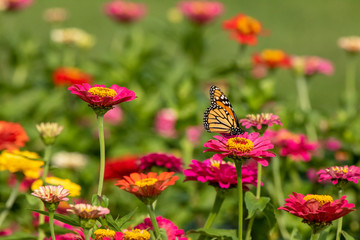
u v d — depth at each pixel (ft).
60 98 24.58
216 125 12.01
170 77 24.40
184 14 29.40
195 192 17.83
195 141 20.65
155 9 60.80
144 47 26.61
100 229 8.24
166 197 17.38
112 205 14.30
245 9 63.87
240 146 8.57
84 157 20.70
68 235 9.45
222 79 24.93
